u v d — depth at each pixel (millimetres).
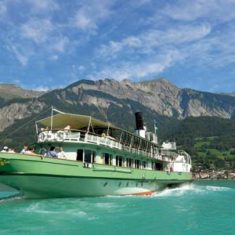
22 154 33812
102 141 40844
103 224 27109
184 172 62156
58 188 36812
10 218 28016
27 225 25938
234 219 31047
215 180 183375
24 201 36250
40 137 40219
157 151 56312
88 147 39625
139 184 47250
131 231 25484
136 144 49281
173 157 62812
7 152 33312
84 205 34844
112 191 42562
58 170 35656
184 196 49438
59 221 27438
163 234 25047
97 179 39250
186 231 26078
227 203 42688
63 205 34312
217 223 29219
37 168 34406
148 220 29359
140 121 54406
